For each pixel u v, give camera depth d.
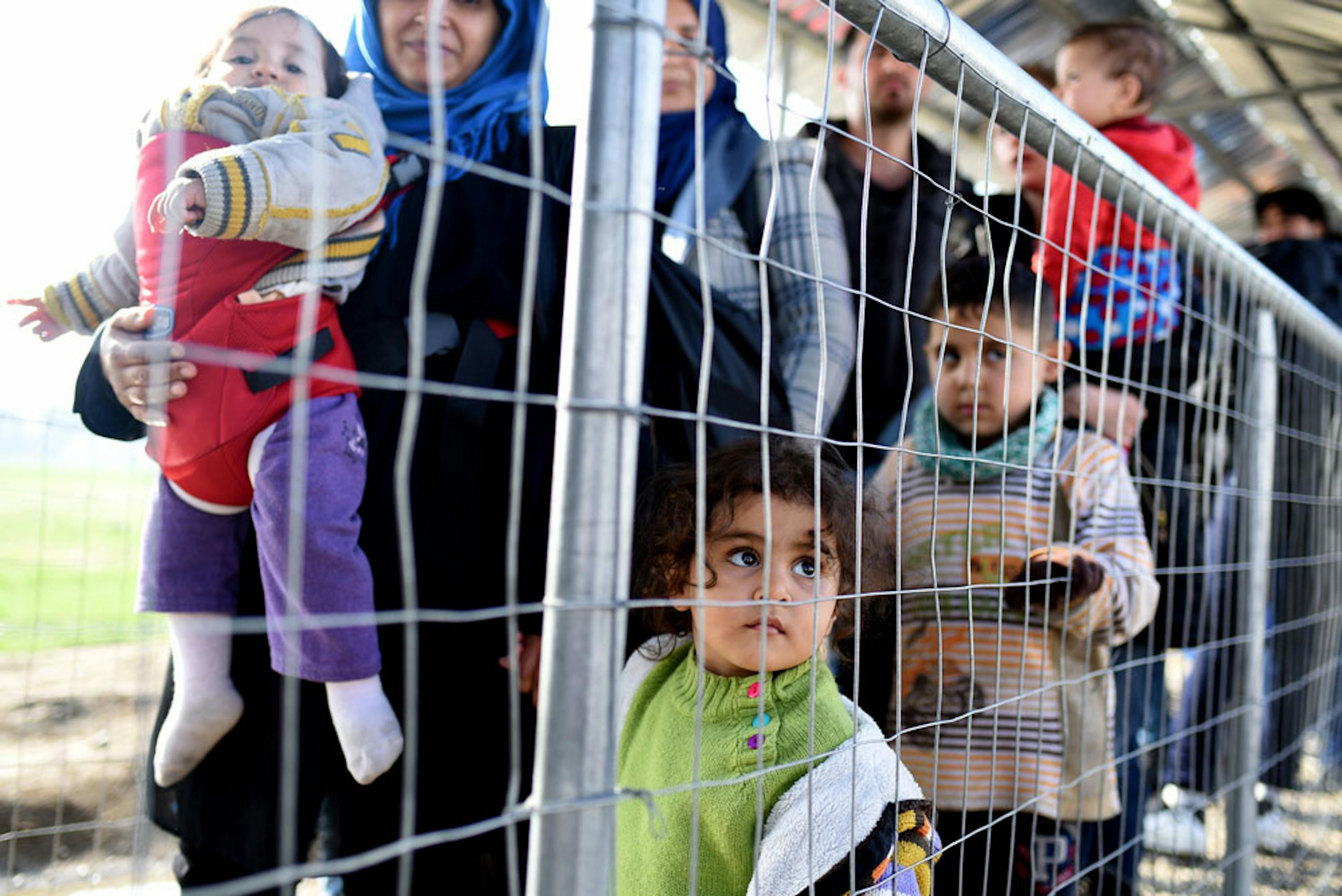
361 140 1.30
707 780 1.09
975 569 1.71
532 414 1.44
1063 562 1.54
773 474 1.17
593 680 0.64
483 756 1.41
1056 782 1.67
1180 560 2.29
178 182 1.13
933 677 1.68
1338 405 2.70
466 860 1.39
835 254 1.89
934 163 2.26
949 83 1.08
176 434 1.22
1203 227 1.67
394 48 1.47
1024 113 1.18
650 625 1.28
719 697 1.14
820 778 1.01
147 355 1.19
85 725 1.87
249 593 1.35
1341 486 2.75
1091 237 1.37
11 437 1.22
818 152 0.80
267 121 1.27
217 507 1.29
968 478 1.77
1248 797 2.05
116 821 1.68
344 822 1.35
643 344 0.67
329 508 1.25
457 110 1.46
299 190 1.19
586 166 0.66
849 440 1.94
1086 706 1.71
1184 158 2.69
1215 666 2.29
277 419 1.25
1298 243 3.35
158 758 1.29
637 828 1.18
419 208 1.40
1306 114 6.22
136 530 1.30
